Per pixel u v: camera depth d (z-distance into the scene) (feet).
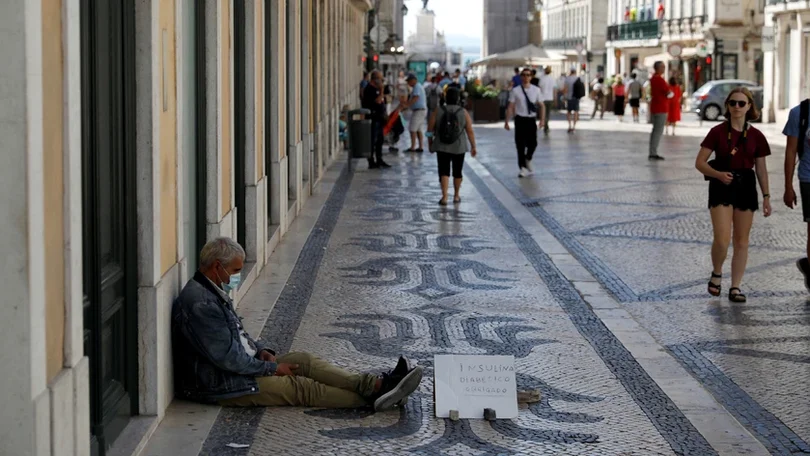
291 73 52.01
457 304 32.94
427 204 57.41
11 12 13.50
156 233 20.83
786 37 147.43
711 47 191.21
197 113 27.76
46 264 14.64
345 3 110.42
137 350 20.89
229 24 30.45
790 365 26.61
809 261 34.55
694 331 30.04
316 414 22.02
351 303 32.78
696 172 74.23
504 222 50.70
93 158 17.69
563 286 35.86
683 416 22.39
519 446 20.42
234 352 22.11
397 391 22.16
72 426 15.51
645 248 43.37
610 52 270.46
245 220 36.27
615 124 143.54
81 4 16.94
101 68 18.30
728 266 39.52
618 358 26.94
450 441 20.61
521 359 26.73
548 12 360.07
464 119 57.16
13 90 13.61
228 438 20.54
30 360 13.98
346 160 86.74
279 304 32.42
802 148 34.09
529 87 71.20
